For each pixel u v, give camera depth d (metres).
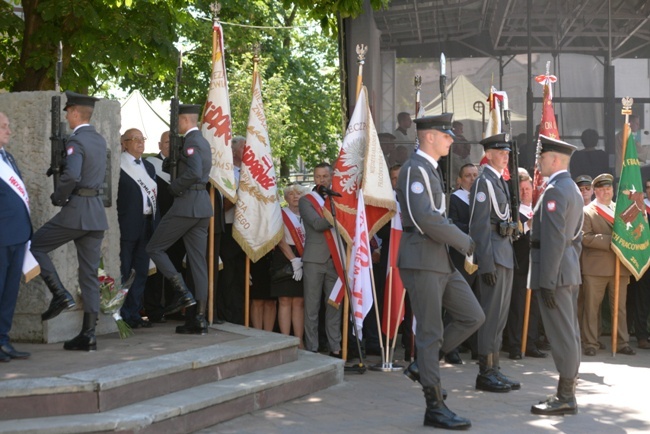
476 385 8.98
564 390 7.86
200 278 9.12
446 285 7.52
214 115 9.98
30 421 6.34
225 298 10.59
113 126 9.37
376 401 8.30
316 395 8.50
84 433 6.27
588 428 7.38
